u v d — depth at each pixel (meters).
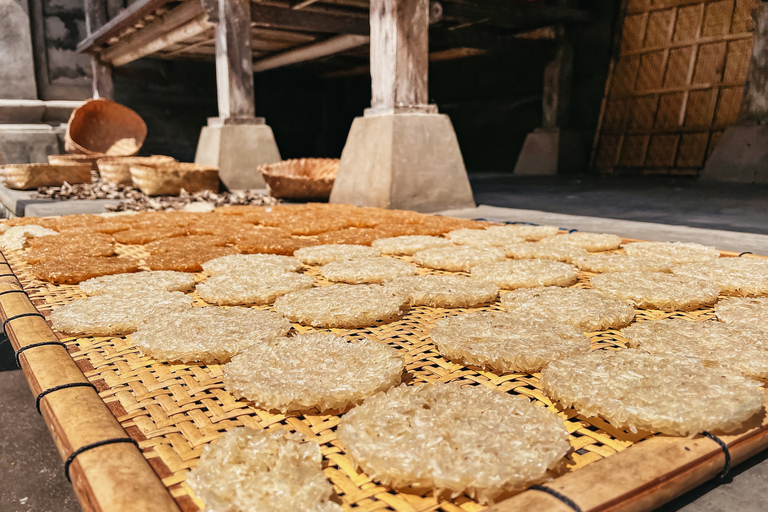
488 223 3.29
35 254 2.28
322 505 0.71
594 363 1.11
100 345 1.34
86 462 0.79
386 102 4.41
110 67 10.45
